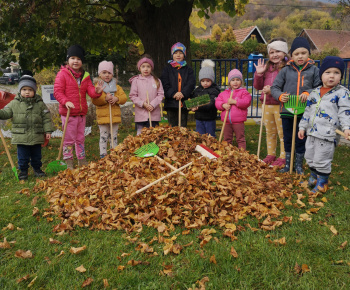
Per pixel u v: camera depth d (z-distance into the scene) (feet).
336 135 11.98
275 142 16.85
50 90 24.00
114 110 16.98
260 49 78.33
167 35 22.07
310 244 8.75
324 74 11.91
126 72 73.77
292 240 8.95
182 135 14.33
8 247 8.91
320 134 12.00
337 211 10.69
